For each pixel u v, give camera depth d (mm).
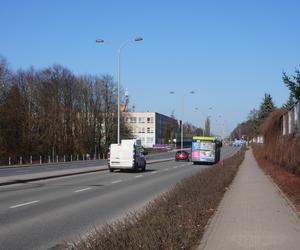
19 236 10992
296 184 19406
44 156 85812
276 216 12938
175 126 177875
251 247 8922
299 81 21344
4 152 74562
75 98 96500
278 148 32969
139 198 19219
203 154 57156
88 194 20781
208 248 8820
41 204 17078
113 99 100500
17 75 86125
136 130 174625
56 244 10086
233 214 13328
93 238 7867
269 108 99562
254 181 25625
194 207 11930
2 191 22000
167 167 49094
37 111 87812
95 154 98062
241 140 172625
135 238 7688
